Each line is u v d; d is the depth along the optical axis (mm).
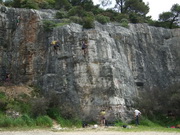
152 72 32688
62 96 23844
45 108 21547
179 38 36562
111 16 39844
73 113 22047
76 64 24938
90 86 24172
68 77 24562
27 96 23672
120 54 29219
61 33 26891
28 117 19922
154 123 25281
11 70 26562
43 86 25141
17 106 21953
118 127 21125
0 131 16875
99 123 22625
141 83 30562
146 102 26906
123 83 26578
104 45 26719
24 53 27141
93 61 25219
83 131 18281
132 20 39500
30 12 28953
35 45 27438
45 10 34094
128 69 29453
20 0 34406
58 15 32156
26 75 26406
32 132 16953
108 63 25625
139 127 21891
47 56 26594
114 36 30547
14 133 16266
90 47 25812
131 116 24672
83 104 23359
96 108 23375
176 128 22734
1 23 27766
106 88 24375
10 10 28891
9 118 19438
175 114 26578
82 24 29891
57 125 20312
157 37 36156
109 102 23844
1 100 21719
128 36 31984
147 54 33719
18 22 28312
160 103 28312
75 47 25859
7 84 25203
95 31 27094
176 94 27172
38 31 27984
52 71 25484
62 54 25688
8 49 27297
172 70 34062
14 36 27875
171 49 35781
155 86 31703
